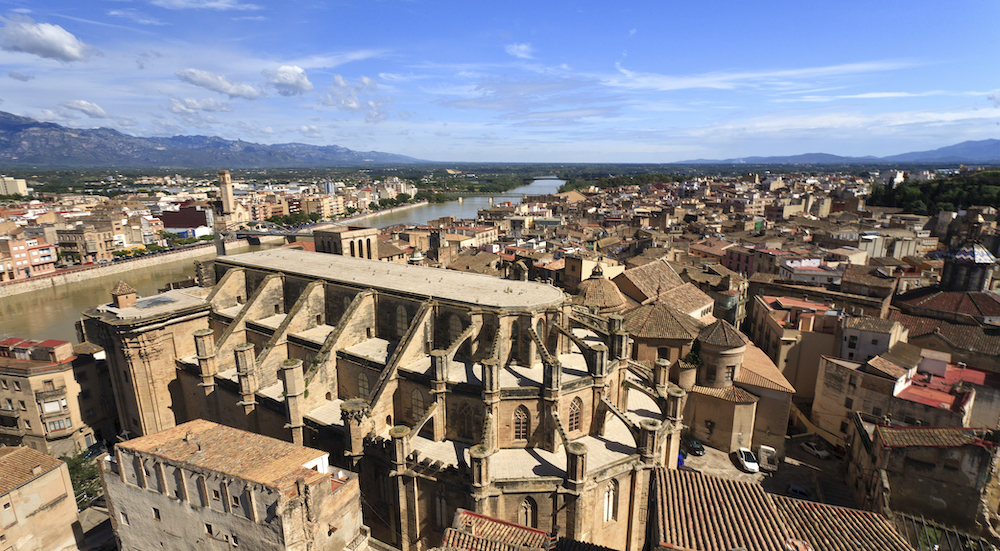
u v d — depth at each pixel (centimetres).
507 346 6019
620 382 6350
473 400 5494
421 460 5234
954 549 4191
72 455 7794
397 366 5962
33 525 5259
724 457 7219
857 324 7681
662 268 10856
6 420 7719
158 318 7100
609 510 5456
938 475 4934
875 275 10950
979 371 7306
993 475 5438
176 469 4300
